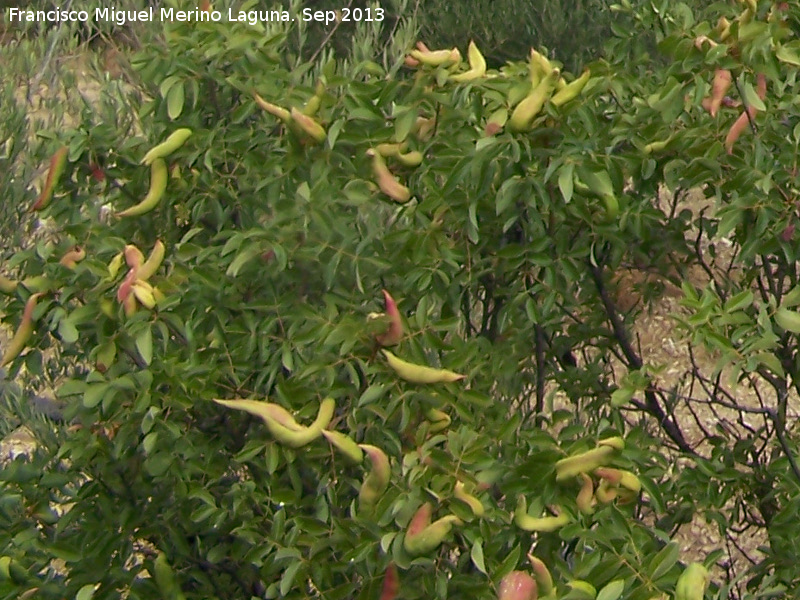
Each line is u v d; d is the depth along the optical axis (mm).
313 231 2596
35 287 2703
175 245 2990
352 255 2607
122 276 2656
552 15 7711
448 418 2480
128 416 2645
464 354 2477
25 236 5062
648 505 3037
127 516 2820
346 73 4133
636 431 2525
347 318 2430
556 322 3148
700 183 2701
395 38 4512
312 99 2639
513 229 2758
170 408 2678
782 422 2945
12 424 4418
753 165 2637
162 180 2777
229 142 2869
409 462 2309
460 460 2314
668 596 2227
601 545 2344
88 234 2879
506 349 2896
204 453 2748
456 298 2727
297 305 2703
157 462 2666
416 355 2445
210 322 2748
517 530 2328
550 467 2289
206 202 2871
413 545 2186
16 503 2842
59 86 5316
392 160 2680
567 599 2096
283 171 2760
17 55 5281
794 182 2590
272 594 2479
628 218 2748
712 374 2473
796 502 2723
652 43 4285
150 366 2596
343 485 2643
